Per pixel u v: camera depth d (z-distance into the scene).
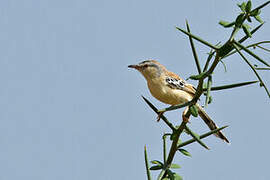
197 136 6.40
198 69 6.50
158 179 6.70
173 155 6.96
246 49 5.62
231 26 5.90
